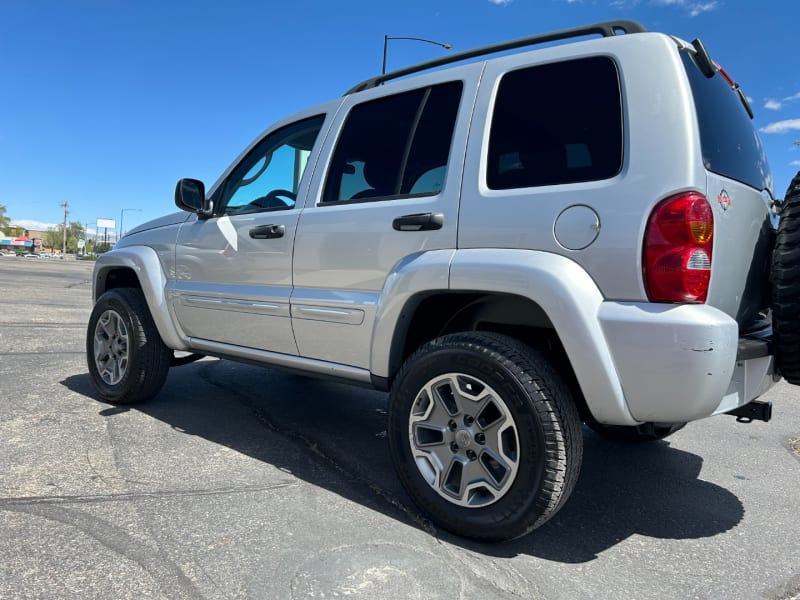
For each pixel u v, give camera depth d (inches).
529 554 94.7
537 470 86.8
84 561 86.1
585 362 85.0
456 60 118.1
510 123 100.6
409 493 102.1
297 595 79.3
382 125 120.9
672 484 131.0
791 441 166.9
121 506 104.5
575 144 92.4
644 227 82.6
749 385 95.3
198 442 141.0
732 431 175.8
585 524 108.4
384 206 111.2
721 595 85.7
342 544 93.8
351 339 115.3
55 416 155.5
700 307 81.3
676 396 80.4
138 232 178.2
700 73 96.2
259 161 147.9
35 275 880.3
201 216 152.0
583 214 87.3
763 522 112.4
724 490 128.6
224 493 112.1
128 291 168.6
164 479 117.6
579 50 97.0
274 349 132.9
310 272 122.3
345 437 151.9
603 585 86.6
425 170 109.3
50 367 215.6
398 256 107.0
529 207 92.4
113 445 135.5
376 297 110.4
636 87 88.9
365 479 123.0
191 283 151.6
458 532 96.0
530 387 87.9
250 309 135.1
